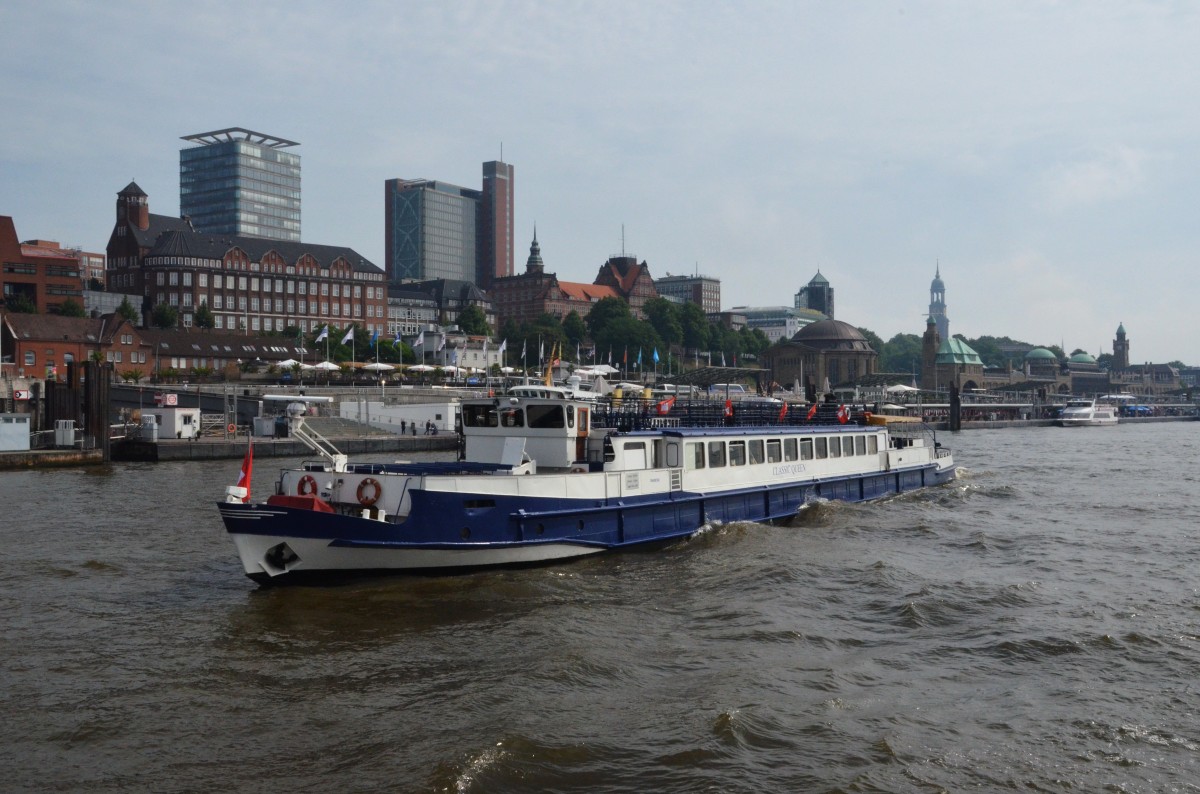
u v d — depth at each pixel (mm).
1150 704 20281
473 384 132500
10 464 69625
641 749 17781
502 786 16438
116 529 40750
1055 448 106250
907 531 40062
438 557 29406
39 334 133125
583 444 35312
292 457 82500
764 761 17375
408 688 21031
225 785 16625
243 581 30656
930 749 17938
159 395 94312
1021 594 29031
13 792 16406
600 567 32094
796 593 29188
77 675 21984
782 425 44781
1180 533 40562
